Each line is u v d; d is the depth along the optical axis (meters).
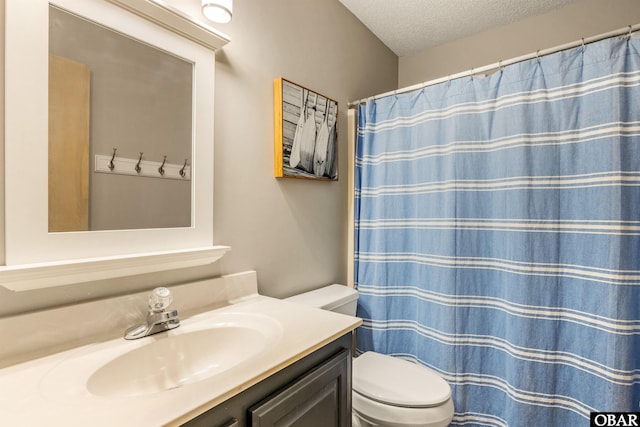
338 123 1.75
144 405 0.53
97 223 0.82
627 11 1.65
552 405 1.22
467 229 1.41
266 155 1.32
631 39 1.10
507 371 1.31
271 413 0.66
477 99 1.41
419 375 1.30
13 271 0.65
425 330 1.53
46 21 0.73
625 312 1.07
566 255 1.21
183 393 0.56
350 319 0.95
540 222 1.24
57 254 0.75
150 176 0.92
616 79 1.10
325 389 0.82
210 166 1.07
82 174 0.79
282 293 1.41
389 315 1.66
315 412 0.78
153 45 0.92
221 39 1.06
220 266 1.14
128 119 0.88
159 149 0.94
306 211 1.53
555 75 1.23
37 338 0.72
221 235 1.14
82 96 0.79
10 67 0.68
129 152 0.88
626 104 1.10
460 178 1.42
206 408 0.53
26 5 0.70
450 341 1.42
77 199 0.78
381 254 1.67
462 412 1.41
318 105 1.56
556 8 1.82
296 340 0.79
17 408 0.52
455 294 1.42
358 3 1.77
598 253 1.13
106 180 0.83
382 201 1.68
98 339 0.80
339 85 1.75
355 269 1.78
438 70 2.22
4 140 0.68
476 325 1.40
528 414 1.24
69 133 0.77
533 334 1.24
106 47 0.83
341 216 1.77
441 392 1.18
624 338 1.07
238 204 1.20
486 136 1.39
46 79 0.73
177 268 1.00
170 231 0.96
